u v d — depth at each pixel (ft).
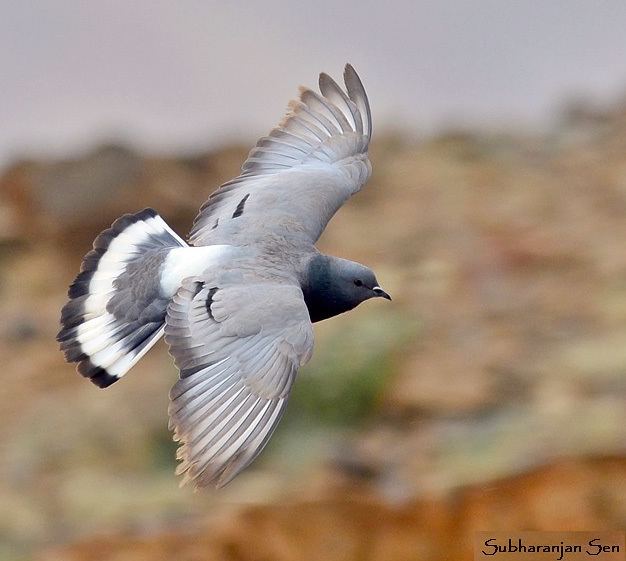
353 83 41.01
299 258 35.94
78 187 72.59
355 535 44.27
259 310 32.14
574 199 71.87
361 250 67.82
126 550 45.29
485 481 44.52
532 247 65.77
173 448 53.78
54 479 51.80
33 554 47.01
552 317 58.65
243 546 44.39
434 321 58.34
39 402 57.98
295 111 40.88
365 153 40.50
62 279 69.82
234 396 30.96
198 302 32.45
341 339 55.77
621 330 56.80
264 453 51.11
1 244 71.36
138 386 57.98
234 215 37.68
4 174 74.54
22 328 65.16
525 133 82.48
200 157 76.02
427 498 44.50
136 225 37.37
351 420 52.75
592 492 43.65
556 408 50.52
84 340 35.73
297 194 38.24
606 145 79.30
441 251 66.59
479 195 73.31
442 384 53.21
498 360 54.80
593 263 63.77
